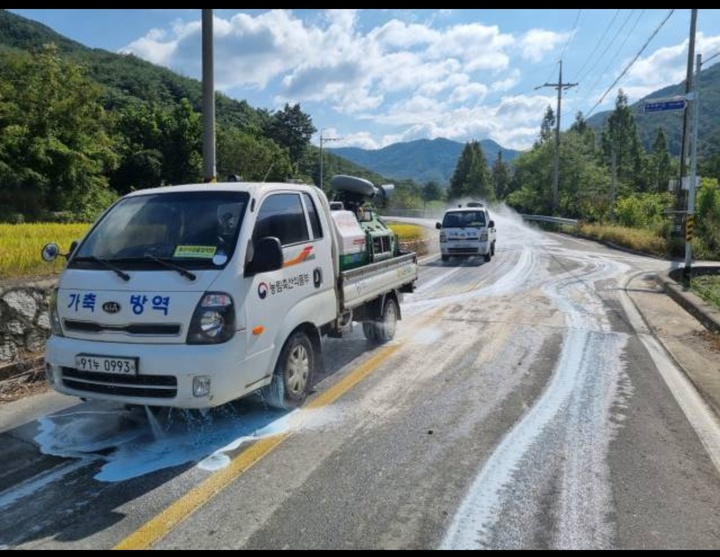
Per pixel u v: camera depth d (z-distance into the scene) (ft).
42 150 104.78
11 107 106.01
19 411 17.52
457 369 21.81
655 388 19.67
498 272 54.03
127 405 17.61
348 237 21.62
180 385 13.58
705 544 10.54
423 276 51.49
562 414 17.10
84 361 14.21
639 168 271.49
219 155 171.63
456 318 31.86
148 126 167.22
